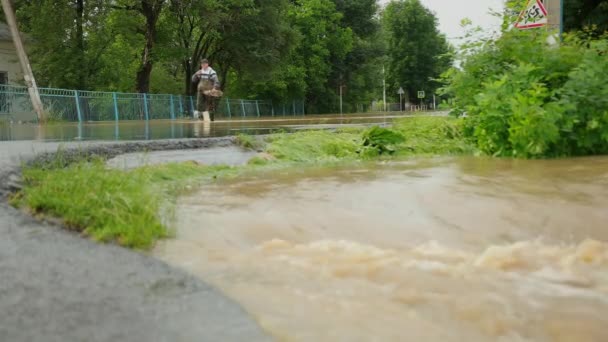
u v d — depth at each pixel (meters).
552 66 6.76
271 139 7.46
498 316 1.70
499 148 6.59
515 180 4.31
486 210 3.22
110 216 2.75
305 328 1.60
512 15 7.94
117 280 1.96
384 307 1.77
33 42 31.31
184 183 4.42
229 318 1.63
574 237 2.68
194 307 1.71
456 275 2.10
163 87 42.44
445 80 7.80
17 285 1.88
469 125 7.37
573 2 16.48
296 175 4.92
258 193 3.94
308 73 47.66
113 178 3.45
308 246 2.54
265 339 1.48
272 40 35.75
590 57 6.53
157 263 2.19
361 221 3.03
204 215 3.20
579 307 1.78
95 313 1.65
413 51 77.06
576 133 6.30
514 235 2.73
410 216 3.13
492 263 2.25
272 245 2.55
